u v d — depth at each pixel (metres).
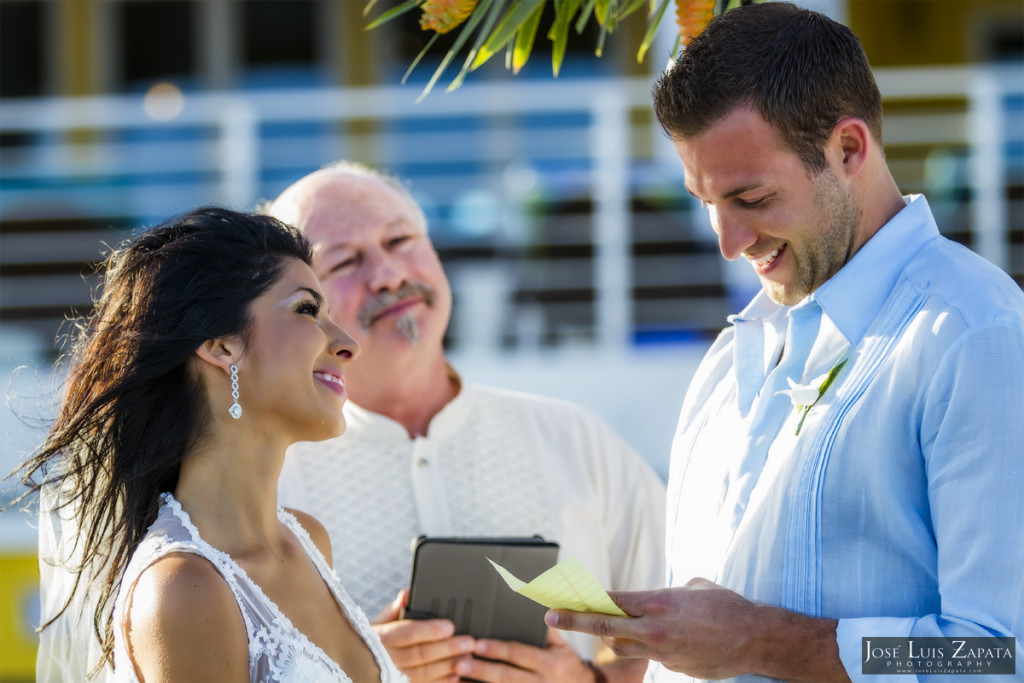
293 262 3.02
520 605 3.76
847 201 2.85
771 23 2.82
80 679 3.29
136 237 3.05
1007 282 2.77
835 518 2.73
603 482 4.51
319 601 3.10
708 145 2.80
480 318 9.70
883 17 12.77
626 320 9.45
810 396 2.83
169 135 13.09
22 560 9.08
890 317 2.80
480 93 10.88
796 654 2.61
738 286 9.65
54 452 2.98
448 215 10.34
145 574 2.71
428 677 3.71
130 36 13.34
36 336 9.92
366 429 4.37
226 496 2.94
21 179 10.50
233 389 2.90
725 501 3.01
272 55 13.34
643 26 12.88
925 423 2.64
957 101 12.67
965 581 2.51
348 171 4.58
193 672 2.60
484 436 4.45
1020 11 12.71
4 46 13.29
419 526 4.30
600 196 9.52
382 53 13.27
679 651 2.66
